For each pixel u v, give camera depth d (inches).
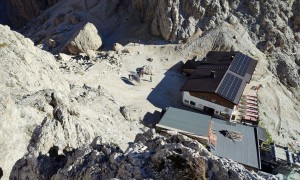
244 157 2153.1
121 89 2915.8
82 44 3634.4
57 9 4977.9
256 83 3321.9
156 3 3873.0
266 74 3538.4
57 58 3339.1
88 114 1812.3
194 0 3720.5
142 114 2657.5
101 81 2910.9
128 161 863.7
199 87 2864.2
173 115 2434.8
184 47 3678.6
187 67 3363.7
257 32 3826.3
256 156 2169.0
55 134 1183.6
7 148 1185.4
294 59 3782.0
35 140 1156.5
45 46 4092.0
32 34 4773.6
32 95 1519.4
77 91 2257.6
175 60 3558.1
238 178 756.6
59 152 1134.4
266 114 3063.5
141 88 3036.4
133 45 3752.5
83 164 935.0
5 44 1866.4
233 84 2908.5
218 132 2341.3
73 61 3324.3
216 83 2886.3
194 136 2231.8
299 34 3885.3
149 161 848.3
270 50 3779.5
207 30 3767.2
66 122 1256.2
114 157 893.8
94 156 928.9
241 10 3868.1
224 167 778.2
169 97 3021.7
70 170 924.0
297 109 3390.7
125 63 3400.6
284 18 3855.8
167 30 3737.7
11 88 1608.0
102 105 2204.7
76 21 4318.4
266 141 2348.7
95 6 4451.3
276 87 3474.4
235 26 3799.2
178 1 3730.3
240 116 2876.5
